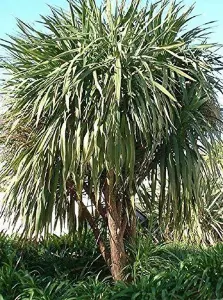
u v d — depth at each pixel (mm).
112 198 5395
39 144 5074
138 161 5371
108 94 4754
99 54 4961
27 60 5332
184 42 5082
